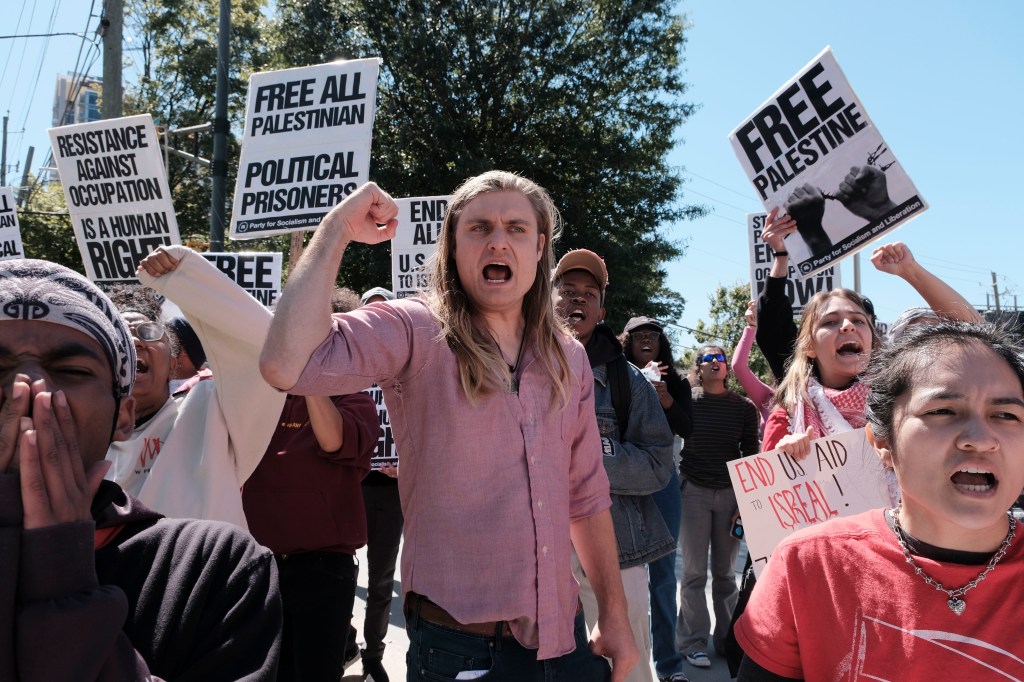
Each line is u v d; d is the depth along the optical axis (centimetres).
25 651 119
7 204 774
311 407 318
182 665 143
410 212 695
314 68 538
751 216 747
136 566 148
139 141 586
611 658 226
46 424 126
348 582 343
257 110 546
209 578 150
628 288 1962
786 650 180
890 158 412
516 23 1977
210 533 157
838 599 173
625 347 525
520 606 194
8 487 125
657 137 2069
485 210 210
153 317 292
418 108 1988
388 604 475
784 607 180
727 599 541
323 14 1994
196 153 2698
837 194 424
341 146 527
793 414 328
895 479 275
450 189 1869
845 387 328
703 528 542
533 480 203
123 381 149
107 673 127
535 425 208
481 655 196
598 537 234
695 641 530
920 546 169
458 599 195
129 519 153
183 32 2916
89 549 128
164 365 290
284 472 334
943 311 299
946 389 162
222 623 146
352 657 500
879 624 168
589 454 232
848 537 178
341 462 341
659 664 465
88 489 132
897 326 302
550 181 1995
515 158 1952
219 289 287
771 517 286
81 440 139
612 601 231
